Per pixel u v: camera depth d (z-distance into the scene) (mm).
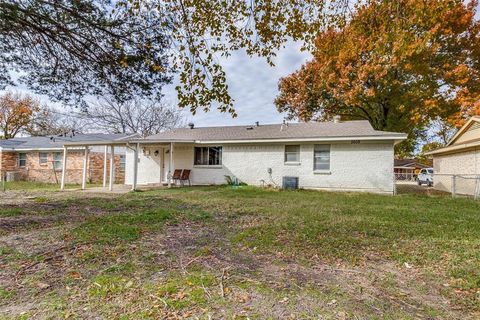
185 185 15656
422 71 16609
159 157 16891
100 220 5887
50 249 3973
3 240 4387
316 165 14078
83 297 2637
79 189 13734
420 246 4387
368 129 14062
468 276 3262
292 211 7301
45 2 5191
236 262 3658
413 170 39156
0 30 5512
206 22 4797
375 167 13125
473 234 5094
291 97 22797
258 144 15016
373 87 18234
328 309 2496
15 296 2639
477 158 12844
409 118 18781
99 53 6273
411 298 2758
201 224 5805
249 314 2379
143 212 6977
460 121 16812
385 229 5422
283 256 3910
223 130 17688
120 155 20609
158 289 2816
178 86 4793
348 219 6305
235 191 12438
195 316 2336
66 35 5863
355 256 3938
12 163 20750
